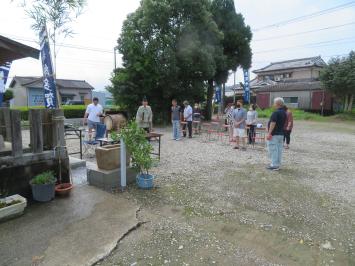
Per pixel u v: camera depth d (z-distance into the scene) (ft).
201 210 13.41
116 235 10.66
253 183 17.87
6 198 12.50
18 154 13.52
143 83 54.08
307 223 12.25
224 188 16.76
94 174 16.24
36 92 108.99
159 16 53.31
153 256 9.52
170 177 18.86
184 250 9.91
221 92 83.76
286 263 9.27
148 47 53.26
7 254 9.30
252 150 29.76
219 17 68.33
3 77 26.81
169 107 59.88
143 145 16.39
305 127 60.75
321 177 19.67
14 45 14.42
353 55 81.00
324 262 9.37
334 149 32.09
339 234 11.31
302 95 96.27
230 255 9.65
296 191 16.42
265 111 90.89
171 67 53.16
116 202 13.87
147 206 13.65
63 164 15.55
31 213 12.37
